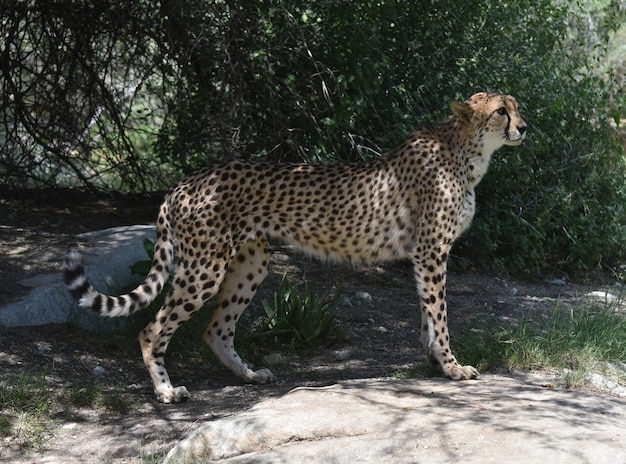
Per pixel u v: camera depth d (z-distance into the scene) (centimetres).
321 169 671
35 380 641
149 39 1043
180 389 642
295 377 708
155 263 648
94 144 1155
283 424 530
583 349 702
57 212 1039
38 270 809
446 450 487
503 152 1036
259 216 661
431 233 669
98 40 1064
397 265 1020
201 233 639
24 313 739
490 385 623
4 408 604
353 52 973
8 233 913
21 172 1090
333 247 682
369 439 508
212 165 655
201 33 939
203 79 1016
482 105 686
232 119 963
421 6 1010
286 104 988
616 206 1112
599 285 1055
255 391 666
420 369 689
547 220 1048
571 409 563
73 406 623
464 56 1031
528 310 909
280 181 658
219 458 529
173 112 1055
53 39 1044
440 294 671
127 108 1145
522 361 686
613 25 1237
